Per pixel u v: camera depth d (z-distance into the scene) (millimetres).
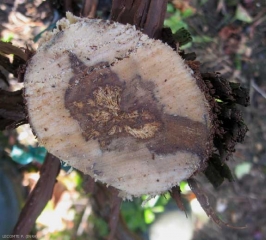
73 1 185
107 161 117
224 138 125
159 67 107
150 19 134
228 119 123
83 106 110
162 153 114
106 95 109
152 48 106
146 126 111
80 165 119
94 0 167
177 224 223
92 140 114
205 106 109
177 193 131
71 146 116
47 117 112
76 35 109
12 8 205
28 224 173
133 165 117
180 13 221
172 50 107
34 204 173
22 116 140
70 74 109
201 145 112
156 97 109
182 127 111
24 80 111
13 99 141
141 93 109
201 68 222
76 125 113
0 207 190
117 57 108
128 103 109
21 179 217
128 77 108
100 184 192
